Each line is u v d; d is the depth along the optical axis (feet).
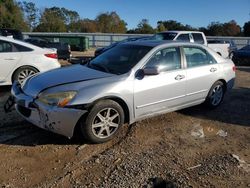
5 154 14.34
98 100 15.24
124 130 17.65
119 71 16.93
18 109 16.22
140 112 17.19
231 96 27.02
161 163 14.21
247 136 18.07
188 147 16.06
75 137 16.33
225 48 60.85
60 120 14.49
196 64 20.31
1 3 201.67
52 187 12.03
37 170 13.17
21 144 15.40
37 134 16.57
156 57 17.92
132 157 14.61
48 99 14.70
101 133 15.69
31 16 257.55
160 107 18.16
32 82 16.39
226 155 15.39
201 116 20.89
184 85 19.15
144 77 16.99
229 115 21.53
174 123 19.26
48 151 14.82
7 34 59.72
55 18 258.37
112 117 15.88
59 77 16.28
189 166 14.12
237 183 12.96
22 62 26.22
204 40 50.96
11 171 13.00
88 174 13.05
